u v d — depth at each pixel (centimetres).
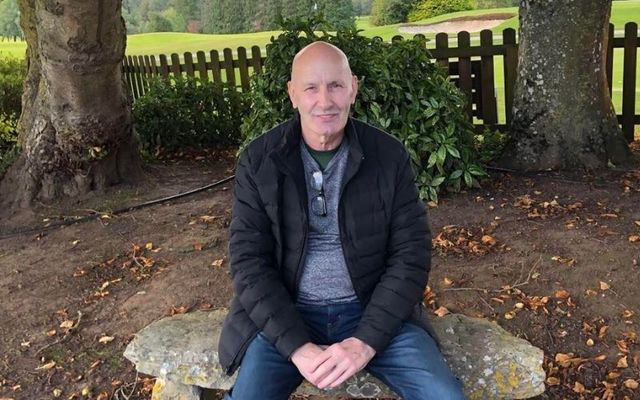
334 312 233
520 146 585
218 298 386
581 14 547
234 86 791
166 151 761
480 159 590
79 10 490
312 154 229
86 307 392
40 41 526
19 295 415
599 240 421
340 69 222
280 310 219
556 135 568
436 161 501
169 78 816
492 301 361
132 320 371
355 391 233
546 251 412
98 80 539
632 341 319
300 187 224
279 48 520
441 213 489
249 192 230
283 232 229
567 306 351
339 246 229
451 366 231
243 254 227
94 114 554
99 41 517
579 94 562
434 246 432
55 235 514
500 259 408
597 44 559
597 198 499
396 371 218
